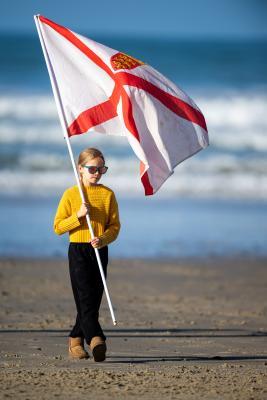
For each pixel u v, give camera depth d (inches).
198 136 789.2
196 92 4298.7
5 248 1706.4
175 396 595.5
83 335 768.3
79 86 772.0
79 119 764.6
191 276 1494.8
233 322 1051.9
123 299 1240.8
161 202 2437.3
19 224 1980.8
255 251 1774.1
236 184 2827.3
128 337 912.3
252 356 801.6
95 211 737.6
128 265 1583.4
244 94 4180.6
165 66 6190.9
